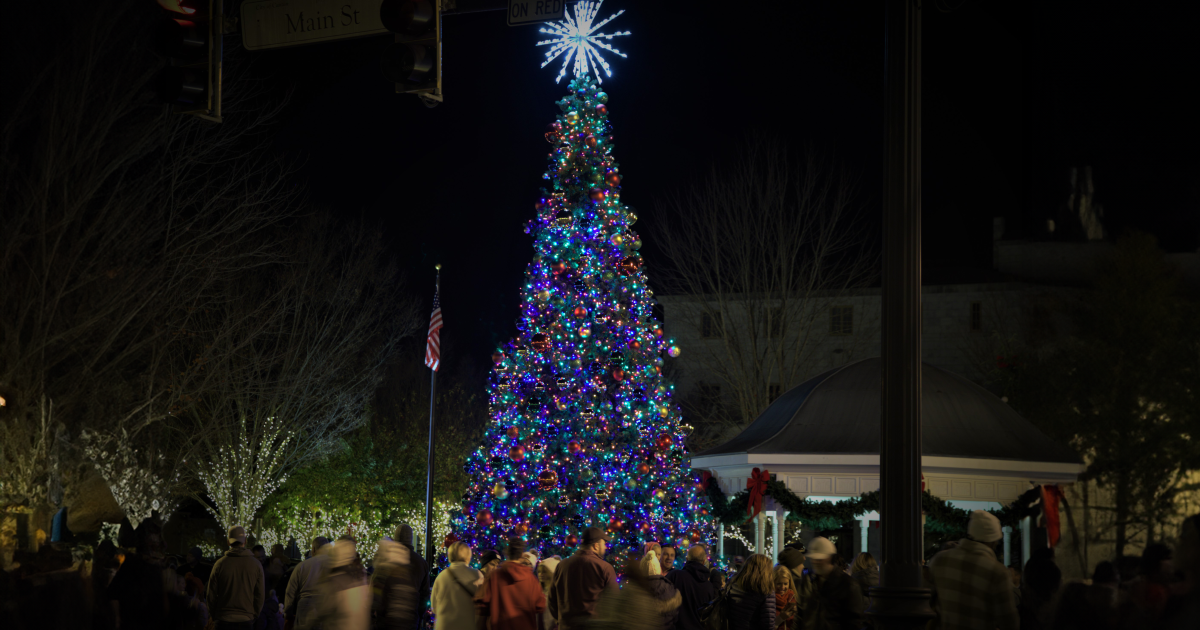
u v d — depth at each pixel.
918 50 8.61
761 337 40.91
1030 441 18.91
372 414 43.56
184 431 37.16
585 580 11.70
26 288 25.47
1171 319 22.12
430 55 9.17
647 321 20.70
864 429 19.03
